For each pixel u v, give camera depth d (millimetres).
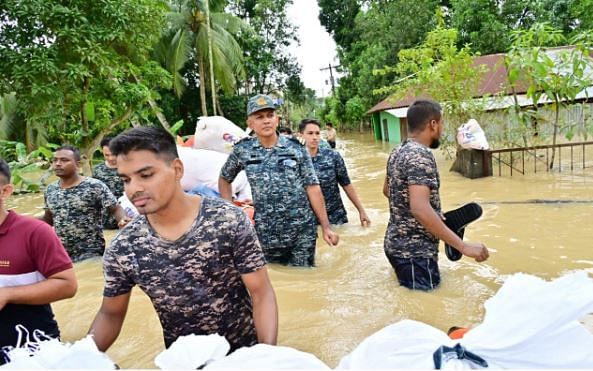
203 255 1767
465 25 22094
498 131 10078
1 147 12711
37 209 8727
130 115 13391
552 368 1294
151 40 12047
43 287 2133
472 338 1404
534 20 21797
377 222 5762
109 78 11750
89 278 3957
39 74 9984
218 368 1279
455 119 10711
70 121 13500
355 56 31391
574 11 15188
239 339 1934
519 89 12547
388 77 24719
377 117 24375
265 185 4004
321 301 3230
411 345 1423
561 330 1325
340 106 34750
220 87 26500
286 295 3344
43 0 9875
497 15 22141
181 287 1787
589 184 7160
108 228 6121
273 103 3965
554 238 4477
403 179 3268
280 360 1308
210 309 1831
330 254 4430
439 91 10812
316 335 2742
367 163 13055
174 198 1743
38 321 2221
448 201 6801
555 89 8555
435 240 3418
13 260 2131
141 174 1651
